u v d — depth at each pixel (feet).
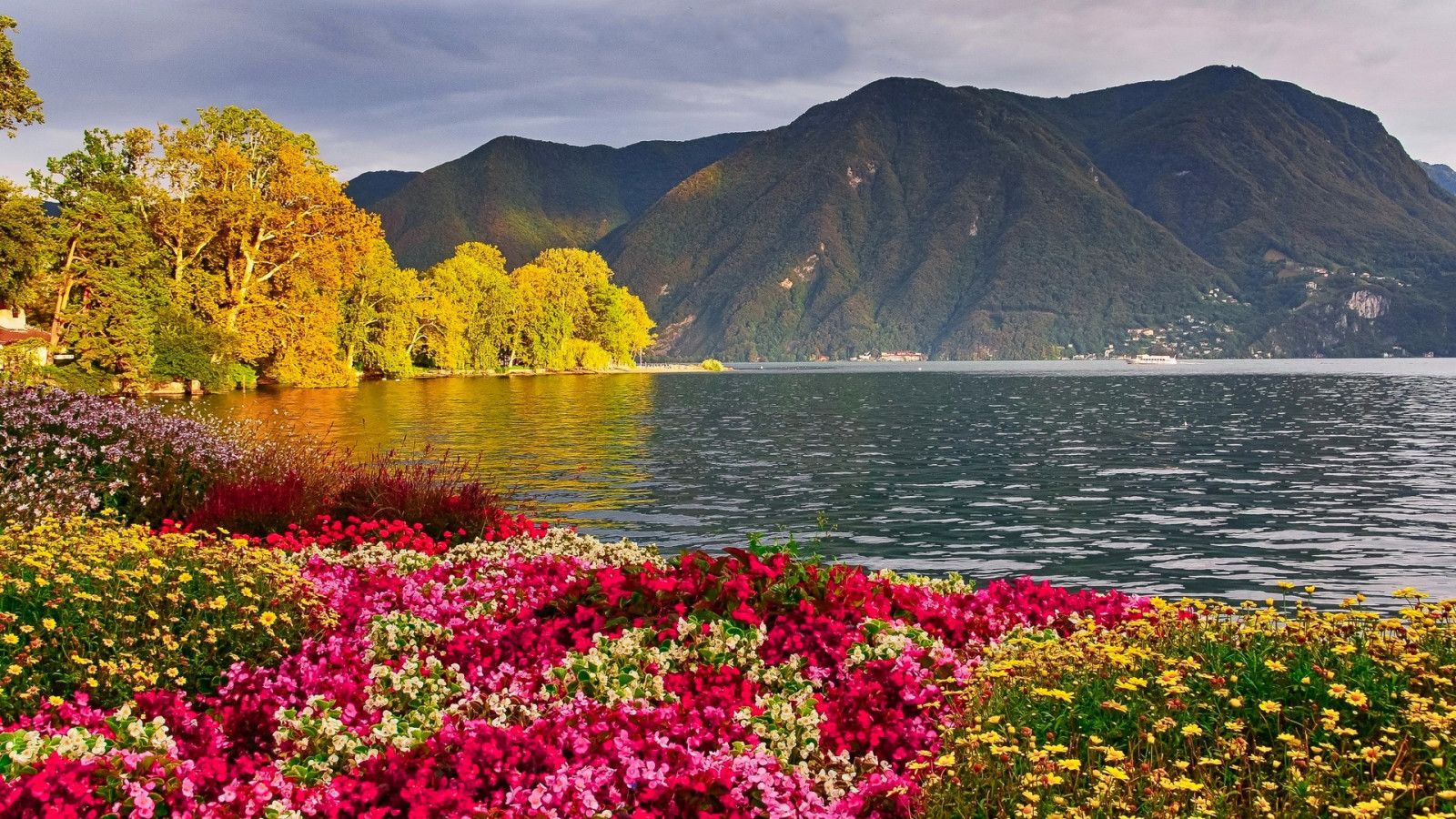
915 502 68.49
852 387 320.91
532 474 81.92
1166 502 69.15
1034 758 15.58
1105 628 24.09
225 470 47.44
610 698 19.34
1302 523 60.59
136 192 196.03
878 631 23.86
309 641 22.36
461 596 27.58
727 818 15.28
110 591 20.58
